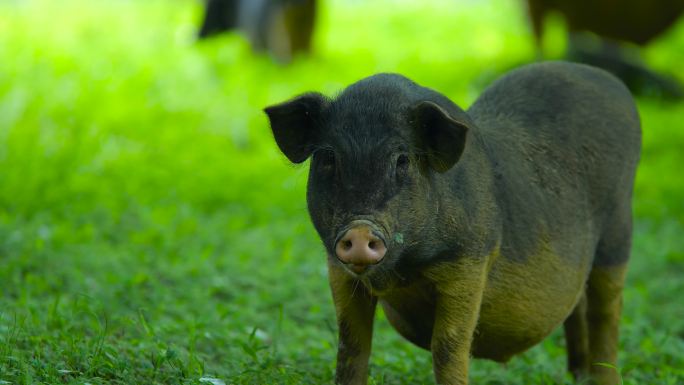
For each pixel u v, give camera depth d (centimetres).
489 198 1292
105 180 2898
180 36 4862
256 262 2261
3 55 4219
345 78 4275
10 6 5366
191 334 1519
